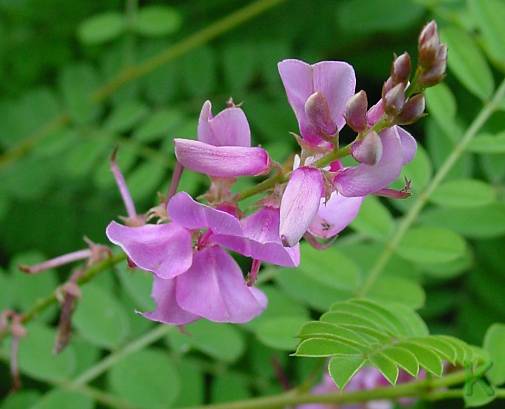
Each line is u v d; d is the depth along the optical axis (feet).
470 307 0.89
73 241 1.02
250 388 0.79
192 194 0.82
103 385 0.81
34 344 0.76
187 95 1.02
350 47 1.06
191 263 0.57
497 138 0.73
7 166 1.00
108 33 0.96
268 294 0.73
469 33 0.81
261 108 0.99
